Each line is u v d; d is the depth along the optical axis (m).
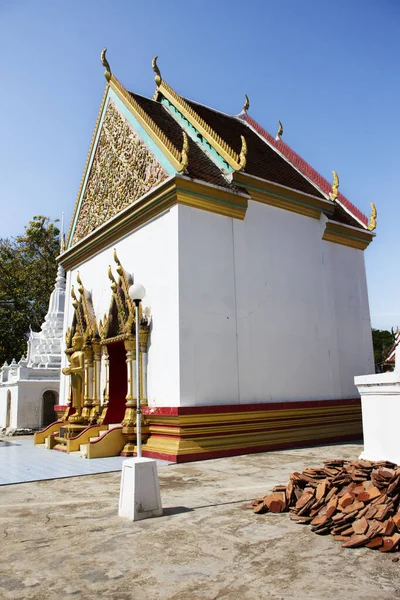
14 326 36.16
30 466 11.29
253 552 5.00
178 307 11.67
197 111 18.50
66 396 17.86
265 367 13.24
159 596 4.07
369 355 16.48
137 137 14.66
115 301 14.05
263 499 6.80
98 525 6.16
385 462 6.37
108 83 16.73
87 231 17.25
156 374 12.24
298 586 4.14
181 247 12.02
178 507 6.88
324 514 5.76
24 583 4.41
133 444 12.40
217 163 14.18
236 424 12.12
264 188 14.16
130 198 14.53
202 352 11.91
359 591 4.01
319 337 14.95
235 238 13.29
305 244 15.36
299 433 13.48
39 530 6.05
